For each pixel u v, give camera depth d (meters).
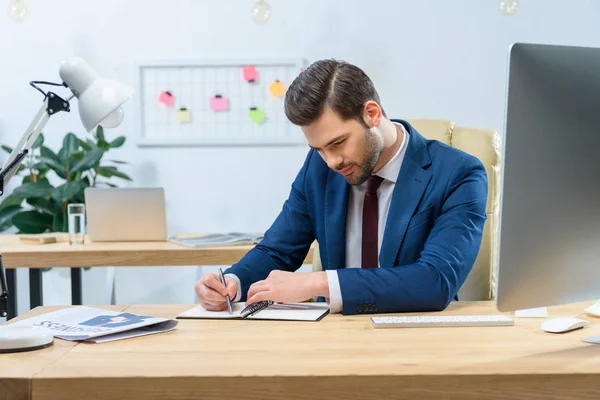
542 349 1.15
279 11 3.94
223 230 4.01
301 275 1.49
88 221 2.80
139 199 2.79
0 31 3.99
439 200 1.66
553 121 1.10
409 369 1.02
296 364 1.06
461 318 1.36
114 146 3.78
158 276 4.07
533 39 3.92
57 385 1.01
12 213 3.72
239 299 1.63
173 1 3.96
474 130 2.17
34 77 4.00
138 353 1.14
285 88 3.93
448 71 3.94
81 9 3.97
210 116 3.97
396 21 3.93
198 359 1.10
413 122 2.21
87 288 3.99
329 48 3.95
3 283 1.27
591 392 1.01
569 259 1.15
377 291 1.45
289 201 1.88
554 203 1.12
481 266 2.10
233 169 3.99
